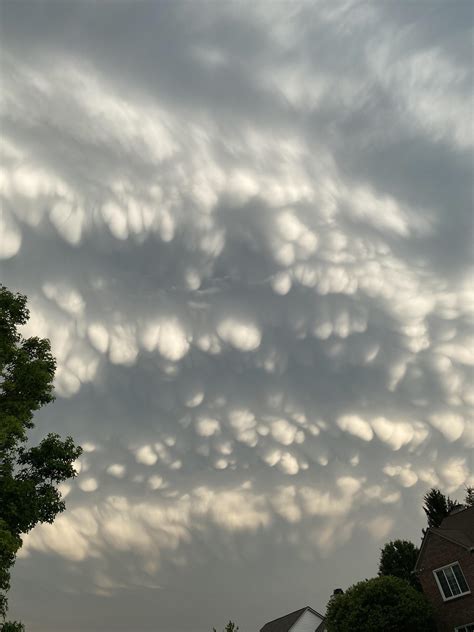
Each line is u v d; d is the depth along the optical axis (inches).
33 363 806.5
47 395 813.9
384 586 1444.4
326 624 1477.6
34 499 733.9
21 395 788.6
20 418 745.6
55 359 853.8
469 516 1594.5
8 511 696.4
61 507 761.0
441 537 1461.6
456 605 1381.6
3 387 766.5
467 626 1346.0
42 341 860.0
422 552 1498.5
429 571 1465.3
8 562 667.4
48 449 784.9
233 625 1307.8
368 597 1427.2
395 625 1369.3
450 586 1409.9
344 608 1450.5
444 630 1393.9
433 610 1427.2
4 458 740.0
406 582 1478.8
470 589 1362.0
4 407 759.1
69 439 809.5
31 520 724.7
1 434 686.5
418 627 1376.7
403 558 2124.8
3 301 827.4
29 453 778.2
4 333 813.9
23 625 680.4
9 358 789.2
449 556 1427.2
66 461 797.2
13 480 714.8
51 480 791.7
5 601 661.3
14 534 709.9
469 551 1379.2
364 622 1393.9
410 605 1387.8
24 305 845.2
